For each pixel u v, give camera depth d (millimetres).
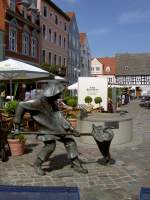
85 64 73750
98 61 94438
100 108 19109
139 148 9547
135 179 6375
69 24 57281
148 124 16703
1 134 7711
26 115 12008
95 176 6531
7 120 9414
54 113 6559
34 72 12898
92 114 11539
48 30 45250
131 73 85625
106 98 21344
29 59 37594
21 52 35281
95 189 5750
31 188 3023
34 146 9672
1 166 7273
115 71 87625
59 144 10062
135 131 13602
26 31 36656
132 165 7480
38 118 6422
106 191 5656
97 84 21359
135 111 28250
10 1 33406
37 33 40500
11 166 7273
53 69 39219
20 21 34906
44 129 6461
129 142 10406
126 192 5609
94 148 9461
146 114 24578
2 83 23734
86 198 5297
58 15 50219
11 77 14352
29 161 7730
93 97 21359
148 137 11773
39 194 2979
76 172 6773
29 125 12062
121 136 10047
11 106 10805
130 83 85875
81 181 6203
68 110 15156
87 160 7926
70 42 58406
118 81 86812
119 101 35844
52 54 47281
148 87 84500
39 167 6672
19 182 6129
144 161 7902
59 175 6559
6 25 31500
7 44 31703
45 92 6410
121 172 6859
